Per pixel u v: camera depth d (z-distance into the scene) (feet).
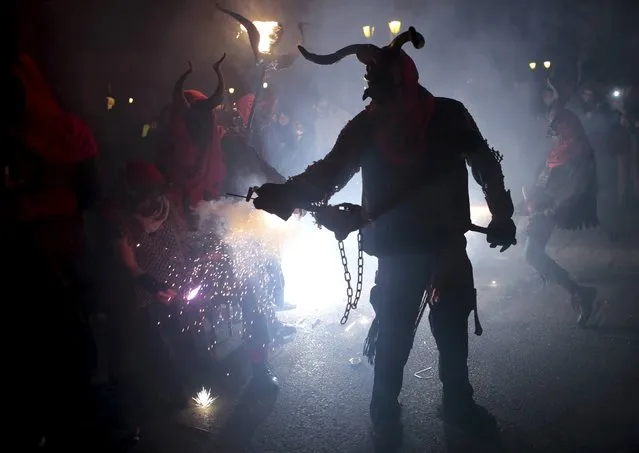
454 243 12.06
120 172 13.85
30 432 9.94
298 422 13.25
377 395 12.67
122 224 13.41
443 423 12.94
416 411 13.50
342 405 13.96
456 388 12.75
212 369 15.57
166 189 14.24
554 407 13.43
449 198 11.89
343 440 12.51
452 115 11.77
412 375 15.29
